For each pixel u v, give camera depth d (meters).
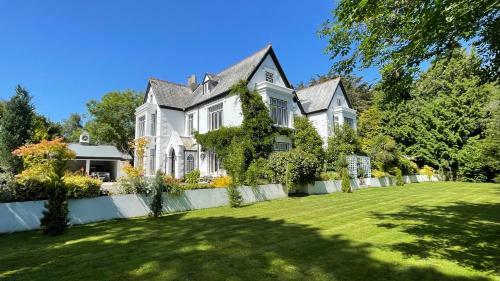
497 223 9.78
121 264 5.97
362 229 9.03
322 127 31.66
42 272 5.66
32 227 10.34
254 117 22.62
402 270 5.45
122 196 12.70
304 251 6.68
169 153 27.98
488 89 32.53
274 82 26.48
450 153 35.44
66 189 9.74
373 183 27.34
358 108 50.50
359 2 5.69
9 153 20.69
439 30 5.19
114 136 47.38
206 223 10.55
